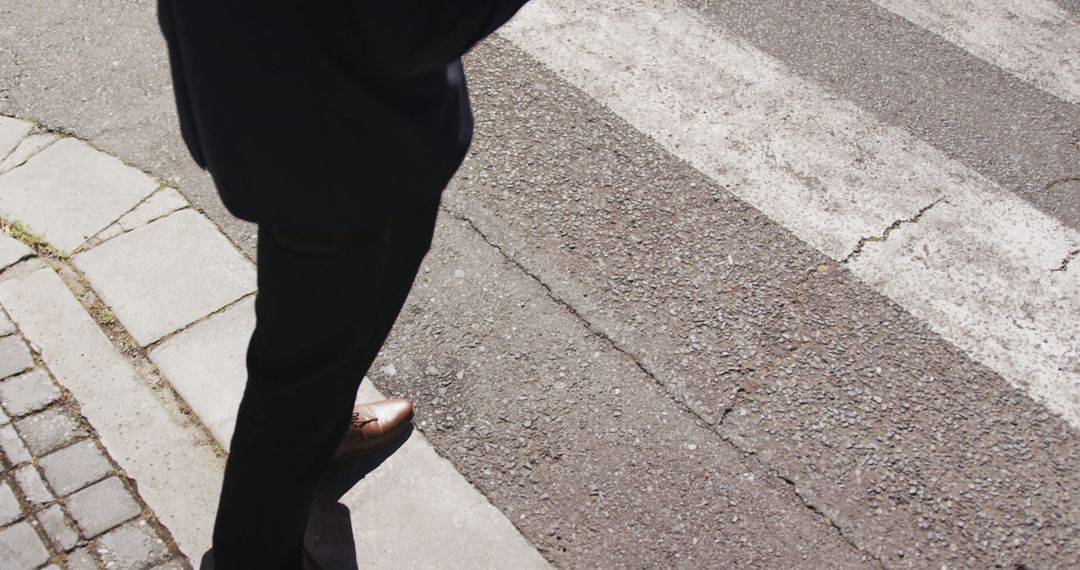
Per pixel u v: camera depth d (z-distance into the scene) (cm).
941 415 277
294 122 146
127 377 266
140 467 248
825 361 288
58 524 235
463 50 143
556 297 300
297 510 200
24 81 353
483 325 291
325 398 182
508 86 370
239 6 137
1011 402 281
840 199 339
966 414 277
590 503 252
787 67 392
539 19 402
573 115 362
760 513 252
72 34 375
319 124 146
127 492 243
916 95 385
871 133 365
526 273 306
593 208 329
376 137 151
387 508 247
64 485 242
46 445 250
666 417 271
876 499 256
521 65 380
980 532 251
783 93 379
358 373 188
